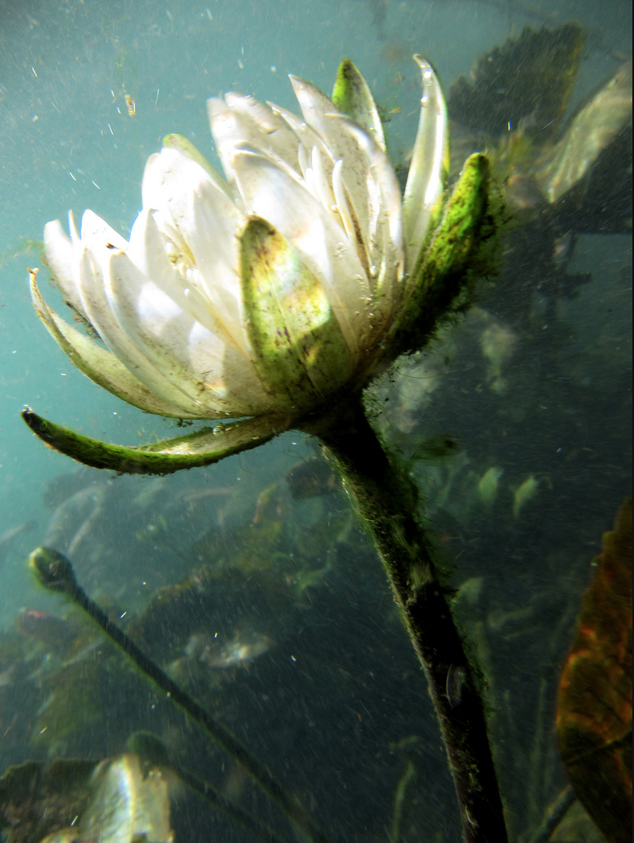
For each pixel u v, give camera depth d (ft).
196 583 1.92
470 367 1.94
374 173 0.47
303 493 2.00
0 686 2.04
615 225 1.69
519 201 1.70
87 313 0.51
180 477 2.84
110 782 1.26
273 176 0.46
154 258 0.49
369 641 1.57
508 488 1.66
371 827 1.18
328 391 0.50
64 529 3.19
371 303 0.49
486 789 0.52
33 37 4.69
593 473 1.60
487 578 1.48
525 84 1.96
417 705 1.38
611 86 1.69
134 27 4.71
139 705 1.66
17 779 1.27
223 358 0.48
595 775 0.53
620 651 0.54
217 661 1.66
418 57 0.54
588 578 1.38
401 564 0.53
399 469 0.56
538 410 1.80
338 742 1.35
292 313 0.45
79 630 2.12
